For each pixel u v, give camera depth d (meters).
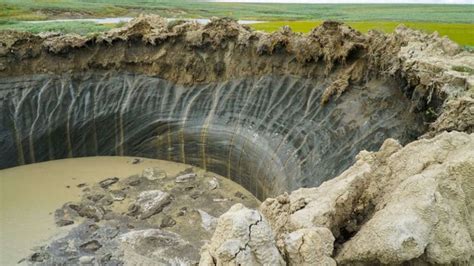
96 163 24.31
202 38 24.61
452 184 6.89
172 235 17.41
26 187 21.58
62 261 15.96
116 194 20.84
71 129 24.64
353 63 19.48
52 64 25.50
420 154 8.17
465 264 6.60
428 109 14.40
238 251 6.10
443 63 15.27
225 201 20.31
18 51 25.11
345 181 8.09
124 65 25.84
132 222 18.64
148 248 16.61
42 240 17.27
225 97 23.56
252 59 23.42
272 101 21.84
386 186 8.15
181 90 24.78
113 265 15.66
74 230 17.97
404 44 18.22
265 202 8.45
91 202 20.19
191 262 15.69
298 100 20.94
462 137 8.01
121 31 26.09
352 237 7.39
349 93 19.02
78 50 25.69
